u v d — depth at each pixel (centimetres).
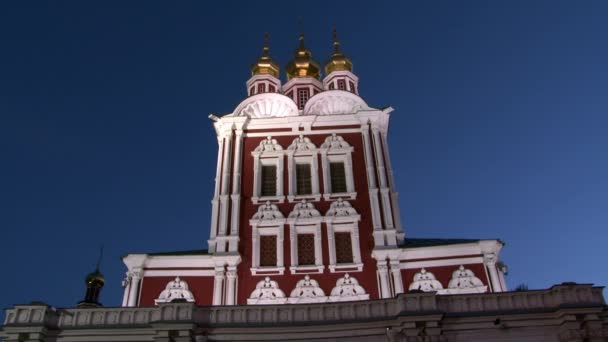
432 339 2358
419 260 3247
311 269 3272
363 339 2420
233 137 3862
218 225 3441
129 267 3231
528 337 2398
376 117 3884
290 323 2453
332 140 3822
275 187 3697
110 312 2533
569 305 2394
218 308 2508
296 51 4994
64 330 2462
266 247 3412
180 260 3272
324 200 3566
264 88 4562
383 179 3600
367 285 3203
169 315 2462
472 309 2472
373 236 3356
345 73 4628
